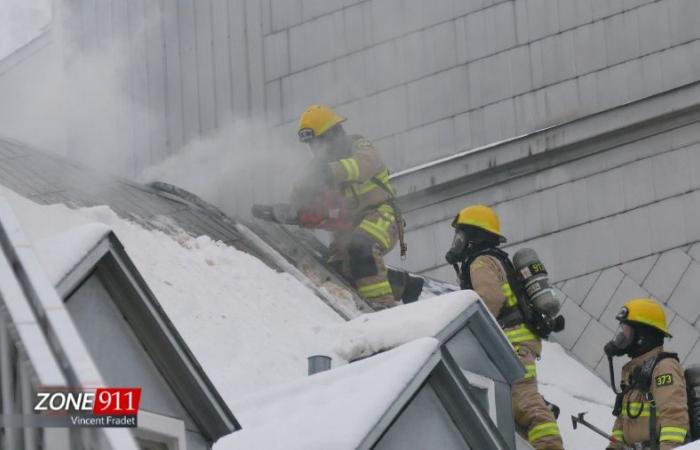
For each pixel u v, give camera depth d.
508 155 32.53
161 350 14.42
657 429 21.11
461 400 17.64
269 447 16.17
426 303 21.98
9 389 9.74
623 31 32.22
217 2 36.19
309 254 28.25
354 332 22.34
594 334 31.70
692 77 31.56
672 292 31.20
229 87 35.66
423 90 33.72
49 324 9.20
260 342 22.47
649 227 31.61
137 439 13.80
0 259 9.62
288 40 35.12
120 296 14.27
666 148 31.75
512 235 32.53
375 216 27.69
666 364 21.28
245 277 25.08
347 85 34.38
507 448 17.88
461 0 33.59
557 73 32.53
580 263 32.00
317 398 17.22
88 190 26.33
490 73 33.16
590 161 32.19
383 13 34.22
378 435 16.22
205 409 14.68
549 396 29.56
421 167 33.31
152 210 26.67
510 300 22.77
